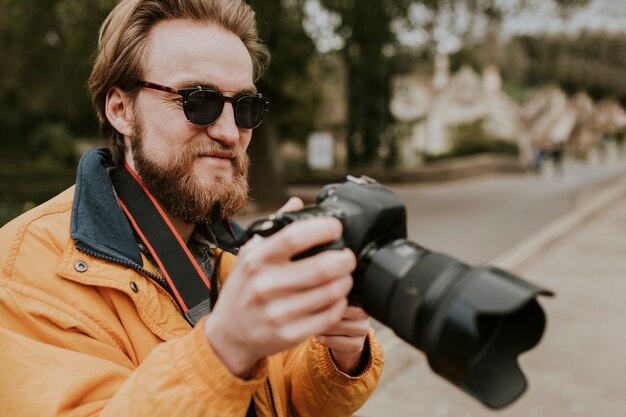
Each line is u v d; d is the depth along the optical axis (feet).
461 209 41.93
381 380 11.23
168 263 3.22
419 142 122.72
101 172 3.23
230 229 3.68
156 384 2.11
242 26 3.38
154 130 3.20
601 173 92.53
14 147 79.77
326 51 39.22
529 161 101.19
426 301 2.14
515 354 2.30
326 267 1.83
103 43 3.42
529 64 143.84
